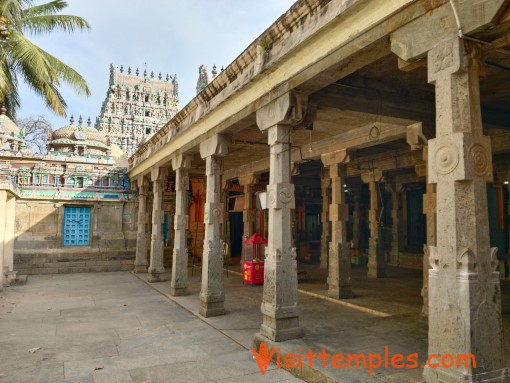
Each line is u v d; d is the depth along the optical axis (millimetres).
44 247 15633
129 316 7941
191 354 5578
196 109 8625
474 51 3271
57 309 8625
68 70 13422
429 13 3457
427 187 7277
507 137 8695
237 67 6605
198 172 16859
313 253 19266
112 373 4863
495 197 11977
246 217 14641
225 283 11938
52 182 16094
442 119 3322
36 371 4941
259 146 10039
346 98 5957
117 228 16906
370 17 3979
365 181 13094
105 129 33219
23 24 13258
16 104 15406
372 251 12555
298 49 5027
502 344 3148
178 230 10086
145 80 36625
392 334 5848
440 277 3275
